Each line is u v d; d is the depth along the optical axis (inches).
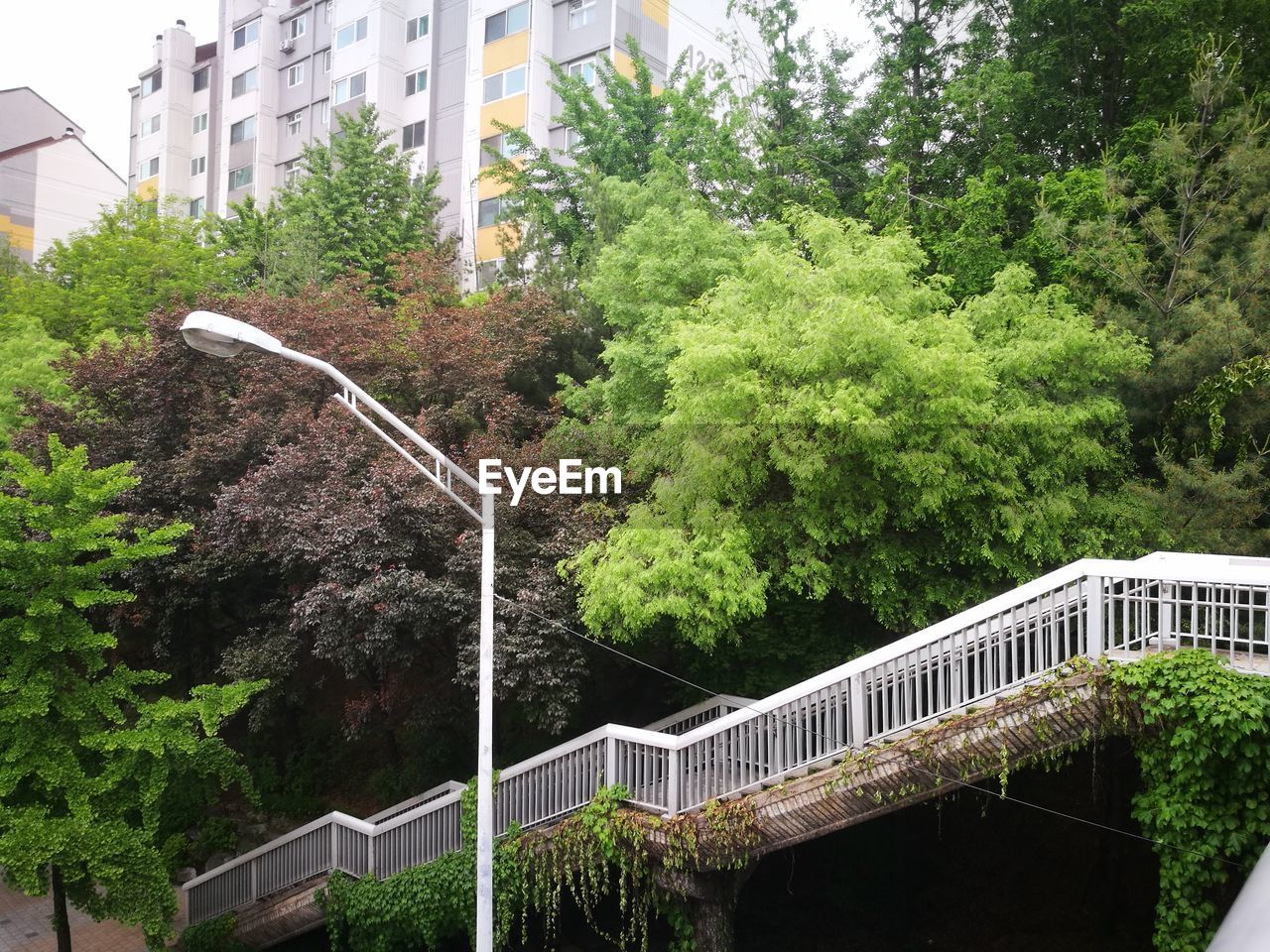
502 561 476.1
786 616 504.1
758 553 461.4
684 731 485.4
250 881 535.5
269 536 496.7
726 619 415.5
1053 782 523.8
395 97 1396.4
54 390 723.4
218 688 457.4
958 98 683.4
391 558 478.0
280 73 1595.7
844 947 464.8
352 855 484.4
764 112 826.8
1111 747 449.1
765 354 417.4
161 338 597.9
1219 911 284.4
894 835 513.0
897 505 445.7
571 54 1221.1
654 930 489.1
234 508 495.2
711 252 542.3
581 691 575.8
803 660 503.5
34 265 1533.0
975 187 600.1
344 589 451.2
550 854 412.2
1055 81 719.1
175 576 556.1
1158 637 319.0
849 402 389.7
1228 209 534.3
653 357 513.3
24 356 803.4
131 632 679.7
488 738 320.8
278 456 507.5
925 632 344.2
